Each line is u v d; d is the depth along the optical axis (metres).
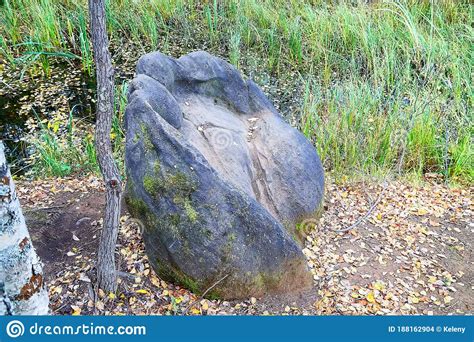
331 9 8.12
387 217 4.18
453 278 3.54
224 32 7.86
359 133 4.93
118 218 2.86
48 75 6.72
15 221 1.75
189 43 7.64
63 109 5.94
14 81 6.55
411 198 4.48
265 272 3.07
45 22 7.20
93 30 2.39
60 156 4.84
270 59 7.09
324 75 6.60
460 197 4.57
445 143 5.09
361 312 3.14
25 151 5.15
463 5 7.96
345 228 3.97
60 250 3.45
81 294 3.06
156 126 2.80
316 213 3.70
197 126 3.47
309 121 5.00
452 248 3.87
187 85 3.65
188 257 2.95
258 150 3.68
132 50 7.38
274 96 6.34
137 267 3.28
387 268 3.56
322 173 3.77
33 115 5.82
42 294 1.93
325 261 3.56
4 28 7.40
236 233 2.90
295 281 3.21
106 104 2.51
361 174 4.67
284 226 3.49
